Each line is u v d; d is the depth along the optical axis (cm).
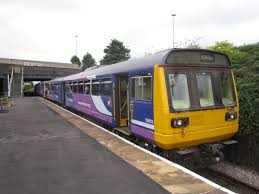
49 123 1406
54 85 3209
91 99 1509
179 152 768
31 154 787
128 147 842
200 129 773
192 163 859
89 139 977
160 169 625
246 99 962
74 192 509
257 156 962
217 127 809
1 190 526
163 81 743
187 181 548
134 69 927
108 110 1223
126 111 1167
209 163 829
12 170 644
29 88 9906
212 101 810
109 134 1064
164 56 752
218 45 1666
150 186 526
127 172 610
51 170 639
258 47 1478
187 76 774
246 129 960
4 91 5156
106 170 628
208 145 818
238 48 1636
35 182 564
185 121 746
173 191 500
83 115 1859
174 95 746
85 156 751
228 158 1086
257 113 938
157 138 770
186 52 782
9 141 977
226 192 493
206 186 521
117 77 1146
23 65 5419
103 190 514
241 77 1120
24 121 1510
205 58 815
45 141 962
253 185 826
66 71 6216
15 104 2861
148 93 823
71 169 642
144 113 850
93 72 1496
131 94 954
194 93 775
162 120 738
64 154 778
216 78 827
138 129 899
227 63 869
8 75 5000
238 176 912
